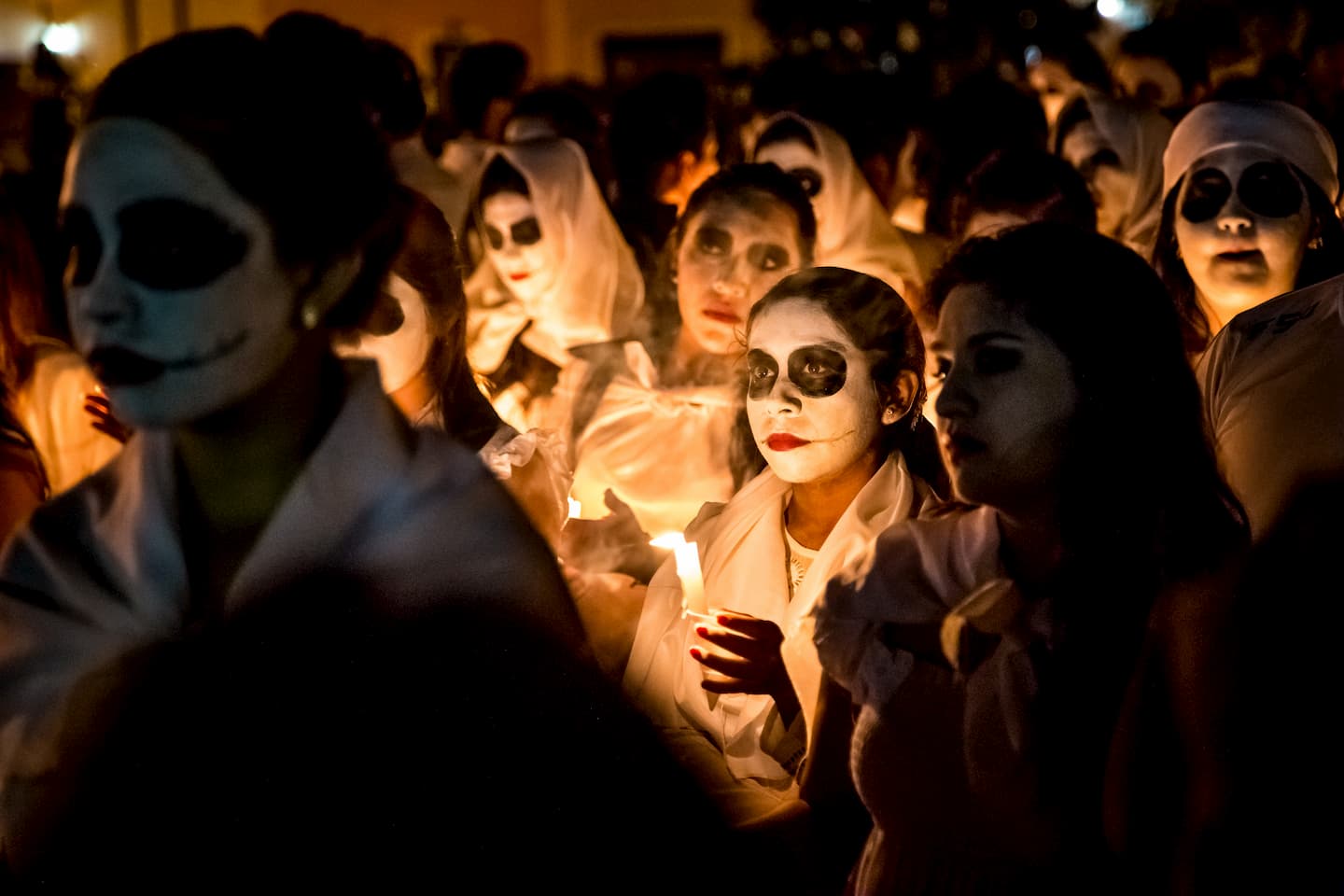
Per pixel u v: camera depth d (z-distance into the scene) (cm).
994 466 196
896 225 451
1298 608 219
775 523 256
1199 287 344
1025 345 193
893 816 197
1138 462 196
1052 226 203
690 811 168
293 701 158
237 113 149
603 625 267
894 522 234
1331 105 567
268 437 160
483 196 405
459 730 159
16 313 316
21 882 163
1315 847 199
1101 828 192
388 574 161
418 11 1603
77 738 163
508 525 168
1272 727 202
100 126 149
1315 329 238
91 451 323
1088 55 692
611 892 160
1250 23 716
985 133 471
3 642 166
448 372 290
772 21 1277
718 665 232
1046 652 194
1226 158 334
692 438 344
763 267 343
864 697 200
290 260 152
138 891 158
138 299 148
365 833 156
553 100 554
